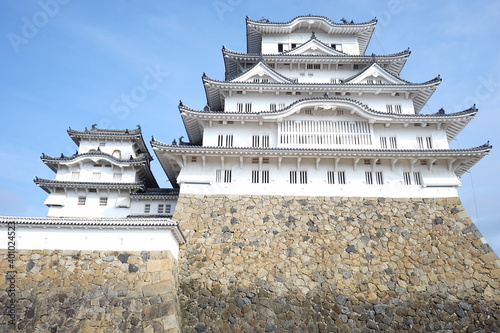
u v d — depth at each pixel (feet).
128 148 113.09
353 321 67.62
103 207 97.66
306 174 87.35
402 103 100.48
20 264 62.64
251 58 108.88
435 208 83.05
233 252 75.72
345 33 121.19
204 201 83.76
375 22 118.01
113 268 62.95
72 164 104.12
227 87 98.17
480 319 67.72
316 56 107.76
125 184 97.25
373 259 75.15
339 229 79.66
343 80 108.58
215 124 94.43
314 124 93.45
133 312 59.06
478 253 75.41
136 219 66.64
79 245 64.64
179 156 87.25
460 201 83.66
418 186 86.28
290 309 68.28
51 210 97.25
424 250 76.43
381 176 87.40
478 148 83.87
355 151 84.17
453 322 67.56
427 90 99.25
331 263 74.38
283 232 79.05
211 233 78.69
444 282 71.97
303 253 75.82
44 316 58.49
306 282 71.72
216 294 69.72
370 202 83.87
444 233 78.84
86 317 58.49
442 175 87.15
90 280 61.77
